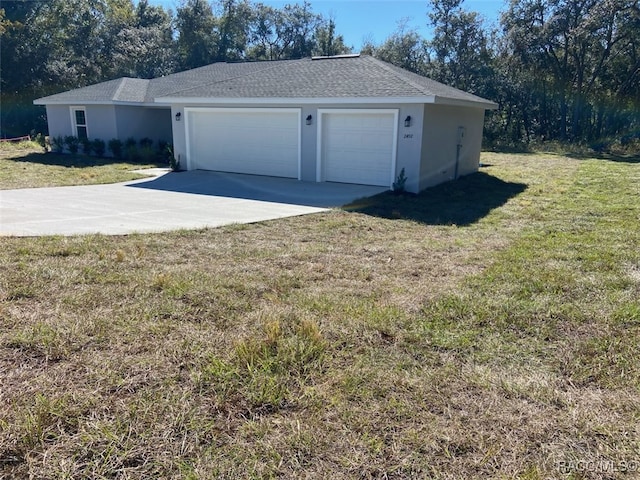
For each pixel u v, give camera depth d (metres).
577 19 24.91
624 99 26.17
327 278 4.72
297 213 8.19
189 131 13.84
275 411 2.54
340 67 12.79
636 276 4.78
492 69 29.05
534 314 3.81
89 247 5.53
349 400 2.64
